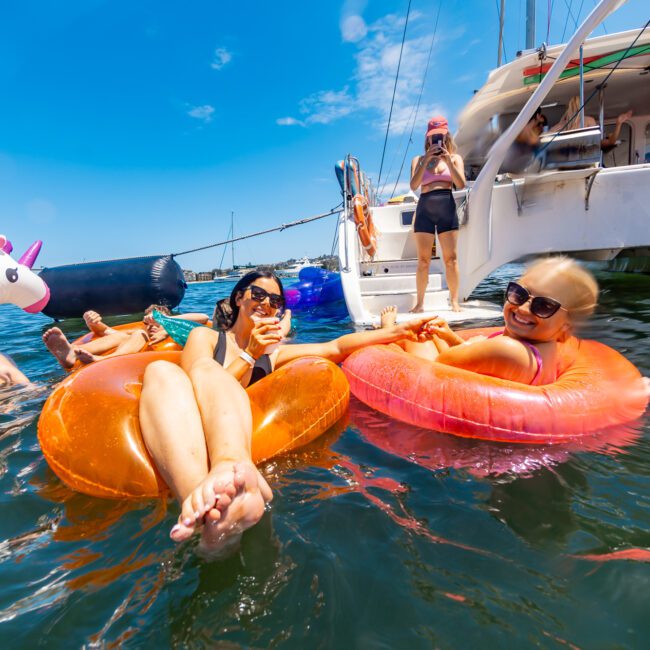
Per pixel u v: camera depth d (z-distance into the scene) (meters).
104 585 1.17
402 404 2.23
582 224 4.93
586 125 5.98
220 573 1.18
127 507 1.54
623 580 1.09
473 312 4.89
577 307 2.09
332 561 1.21
